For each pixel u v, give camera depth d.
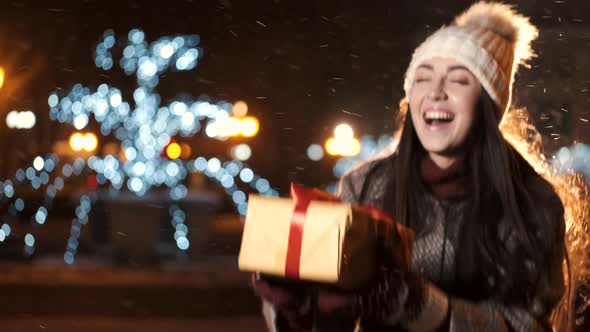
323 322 2.30
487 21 3.01
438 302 2.44
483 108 2.96
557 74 7.51
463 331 2.49
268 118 33.22
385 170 3.10
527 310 2.82
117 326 11.84
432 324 2.43
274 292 2.32
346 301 2.28
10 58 28.39
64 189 28.53
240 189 30.02
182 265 16.77
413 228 2.97
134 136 24.45
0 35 28.28
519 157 3.04
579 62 11.05
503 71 2.97
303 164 32.88
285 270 2.26
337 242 2.22
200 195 18.53
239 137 31.75
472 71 2.93
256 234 2.30
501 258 2.83
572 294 3.09
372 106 30.88
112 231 16.94
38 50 28.61
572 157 3.78
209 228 20.23
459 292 2.87
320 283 2.27
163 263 17.19
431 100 2.94
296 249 2.26
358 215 2.26
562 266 2.89
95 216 17.36
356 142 29.03
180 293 12.77
